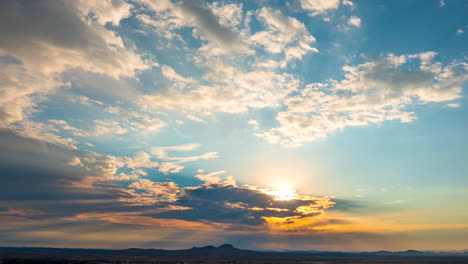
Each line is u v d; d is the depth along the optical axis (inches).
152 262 6254.9
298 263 6825.8
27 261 5639.8
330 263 6973.4
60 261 5836.6
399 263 7258.9
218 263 6358.3
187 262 6579.7
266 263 6599.4
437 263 7303.2
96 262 5866.1
